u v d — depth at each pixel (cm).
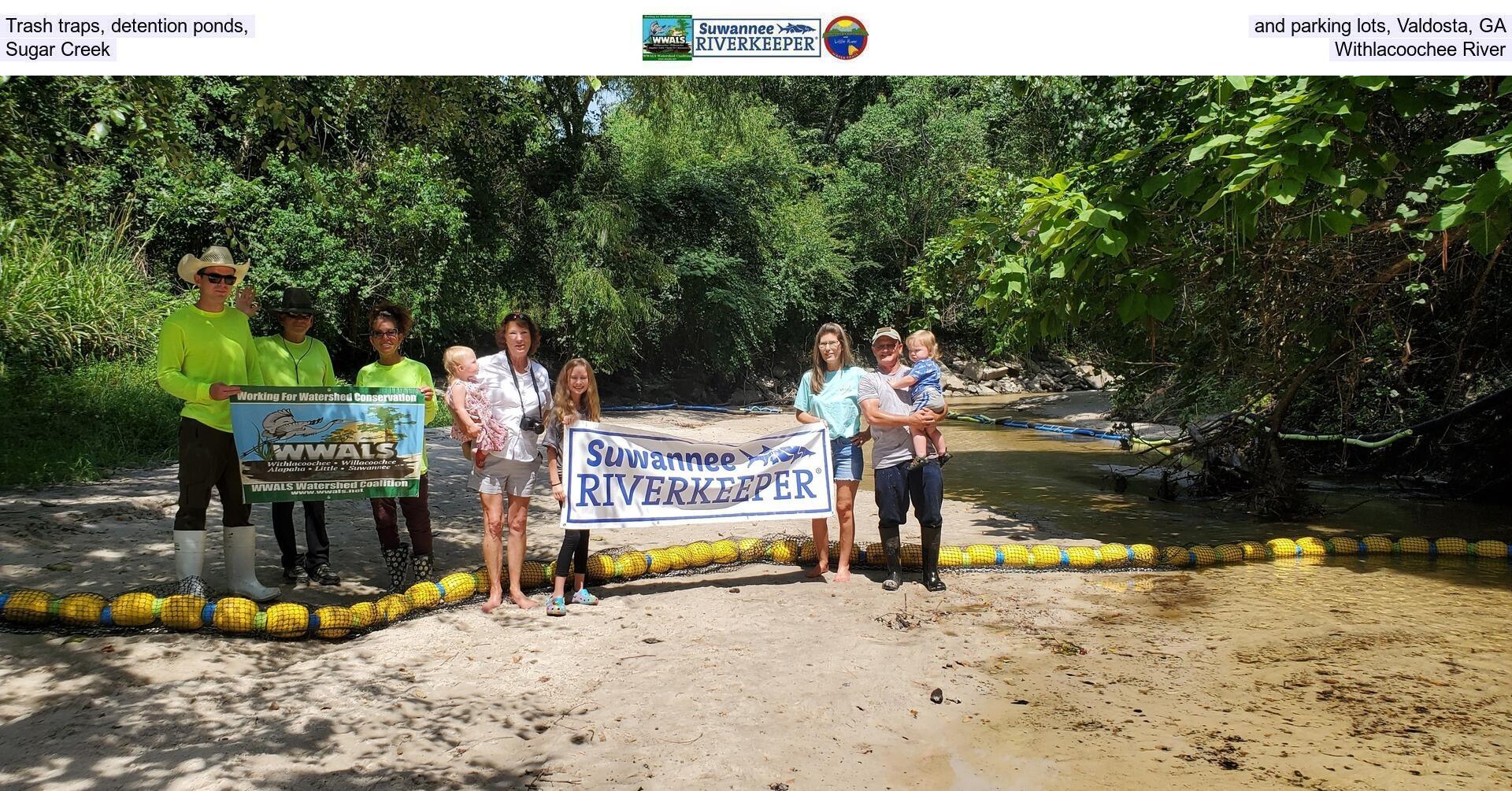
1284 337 948
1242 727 447
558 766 399
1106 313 914
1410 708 471
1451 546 835
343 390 607
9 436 1027
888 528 695
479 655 534
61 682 453
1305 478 1290
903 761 412
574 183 2570
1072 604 668
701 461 683
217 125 1858
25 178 649
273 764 389
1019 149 2259
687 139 2883
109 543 694
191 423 568
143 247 1738
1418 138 813
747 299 2845
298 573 648
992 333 1323
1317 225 660
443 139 2045
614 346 2553
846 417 713
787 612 634
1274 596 692
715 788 384
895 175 3544
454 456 1281
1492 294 988
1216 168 693
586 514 629
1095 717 460
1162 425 1844
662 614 625
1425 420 1182
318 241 1842
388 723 436
